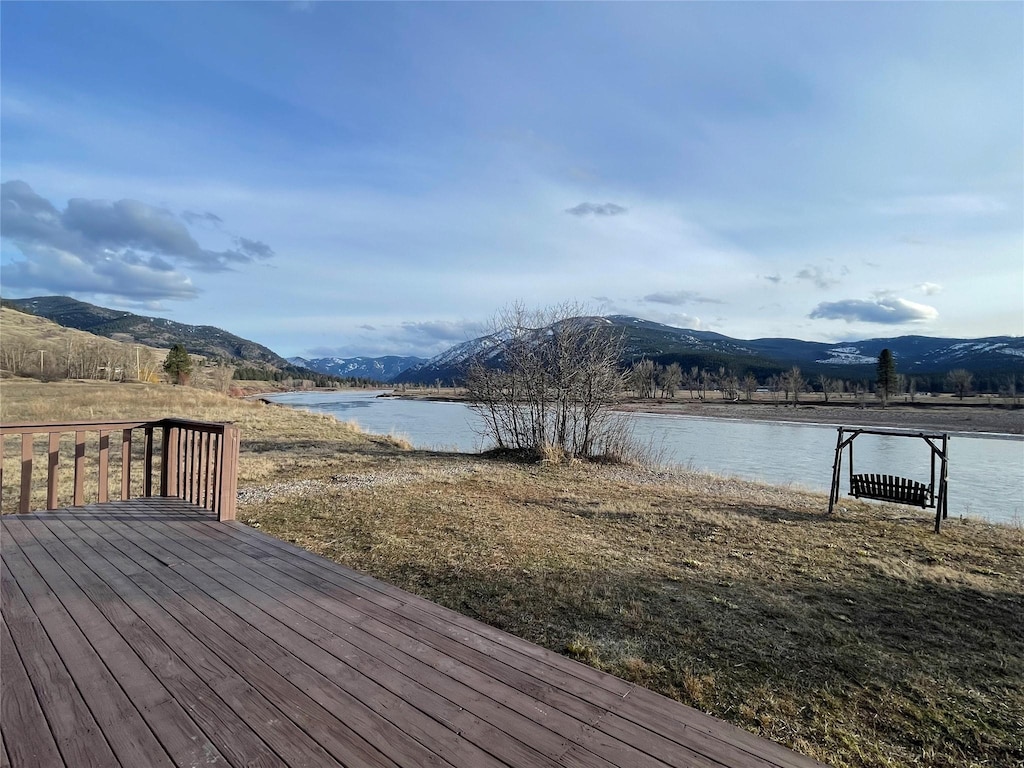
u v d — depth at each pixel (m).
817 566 5.36
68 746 1.79
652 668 3.16
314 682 2.22
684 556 5.53
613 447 13.82
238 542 4.20
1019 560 5.91
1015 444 26.19
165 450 6.00
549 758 1.79
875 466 18.64
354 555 5.20
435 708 2.06
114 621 2.76
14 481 8.56
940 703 2.91
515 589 4.38
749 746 1.90
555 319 14.33
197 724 1.93
